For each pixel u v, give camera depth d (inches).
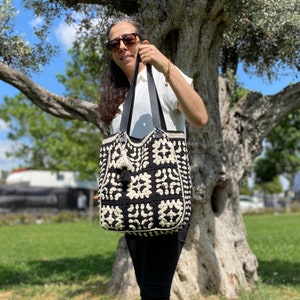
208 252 236.4
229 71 279.0
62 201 1320.1
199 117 112.6
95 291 258.5
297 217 1205.1
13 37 231.5
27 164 1646.2
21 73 244.4
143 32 125.0
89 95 721.6
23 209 1262.3
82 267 379.2
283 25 221.3
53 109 252.5
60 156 1091.3
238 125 264.4
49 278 323.6
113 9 249.3
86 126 1045.2
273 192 2389.3
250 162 265.0
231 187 250.7
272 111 264.2
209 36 218.7
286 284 281.3
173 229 107.3
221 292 234.8
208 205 242.4
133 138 112.8
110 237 691.4
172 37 223.9
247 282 253.4
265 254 446.0
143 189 107.1
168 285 116.3
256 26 227.9
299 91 261.7
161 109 115.3
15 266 388.2
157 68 111.3
